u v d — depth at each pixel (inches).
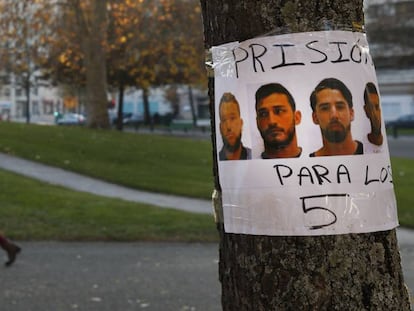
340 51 79.4
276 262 78.8
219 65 84.5
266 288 79.5
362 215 78.2
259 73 80.0
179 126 2091.5
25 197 446.3
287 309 78.3
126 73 1429.6
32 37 1194.0
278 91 78.8
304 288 77.6
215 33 86.0
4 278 253.4
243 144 80.7
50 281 249.6
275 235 78.6
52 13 1137.4
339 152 77.8
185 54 1144.8
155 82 1497.3
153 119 2314.2
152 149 782.5
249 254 81.0
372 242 79.3
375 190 79.6
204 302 222.1
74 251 312.8
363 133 79.4
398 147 1272.1
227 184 82.9
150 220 389.7
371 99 81.0
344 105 78.4
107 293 232.5
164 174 620.7
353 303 77.5
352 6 81.5
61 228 359.3
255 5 80.7
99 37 1010.7
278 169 78.4
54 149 735.7
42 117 3314.5
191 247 329.1
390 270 80.7
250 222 80.2
